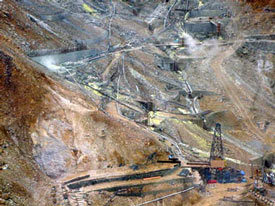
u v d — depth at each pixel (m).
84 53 58.03
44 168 38.06
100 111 46.91
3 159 34.88
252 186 45.47
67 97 45.50
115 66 58.12
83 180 38.91
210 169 44.97
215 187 44.72
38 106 41.59
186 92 60.25
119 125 45.56
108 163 41.16
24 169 35.84
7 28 49.38
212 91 61.62
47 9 61.38
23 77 42.34
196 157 46.62
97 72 55.38
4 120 37.94
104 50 61.25
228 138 53.75
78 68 54.34
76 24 63.09
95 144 41.88
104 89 52.78
